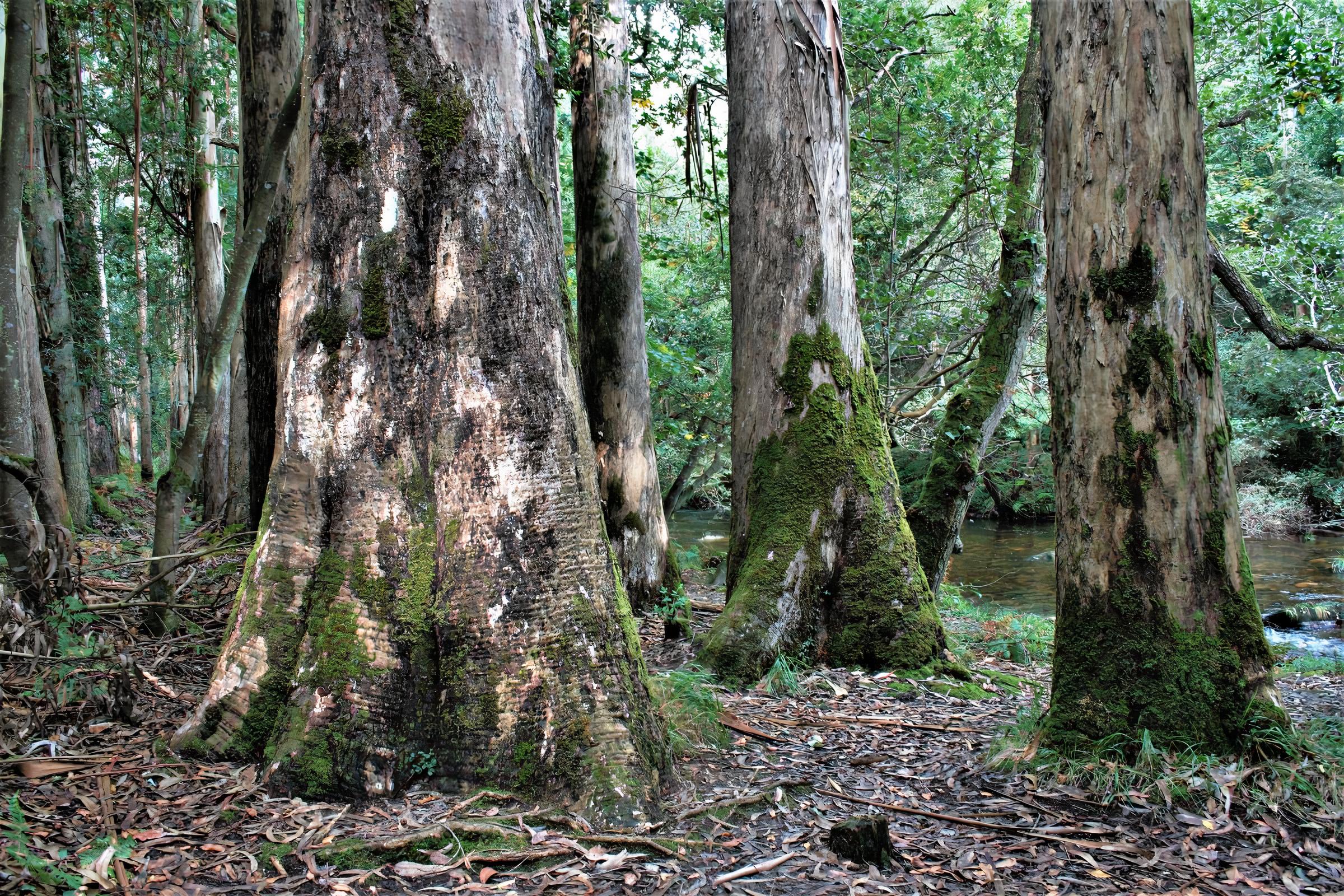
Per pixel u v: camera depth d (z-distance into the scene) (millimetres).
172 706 4250
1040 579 15812
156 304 22812
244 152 8078
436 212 3516
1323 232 11141
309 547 3549
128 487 17641
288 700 3410
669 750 3646
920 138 10258
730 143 6789
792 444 6371
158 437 31594
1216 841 3277
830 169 6480
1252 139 19047
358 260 3516
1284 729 3807
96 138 15500
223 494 14500
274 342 7590
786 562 6148
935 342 12031
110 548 8914
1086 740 3984
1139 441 3955
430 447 3490
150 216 18984
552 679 3342
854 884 2896
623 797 3191
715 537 20547
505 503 3439
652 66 10594
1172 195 3922
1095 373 4055
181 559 5625
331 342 3535
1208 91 10992
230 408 13656
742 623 5996
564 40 9570
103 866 2646
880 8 10586
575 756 3254
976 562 17703
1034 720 4402
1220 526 3934
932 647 6160
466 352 3488
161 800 3156
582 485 3619
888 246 11477
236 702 3514
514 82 3646
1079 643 4109
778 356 6457
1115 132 3965
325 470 3535
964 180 10625
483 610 3381
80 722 3904
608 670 3420
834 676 5867
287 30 7832
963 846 3250
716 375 16016
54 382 11859
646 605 9328
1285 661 9469
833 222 6477
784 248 6430
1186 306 3934
